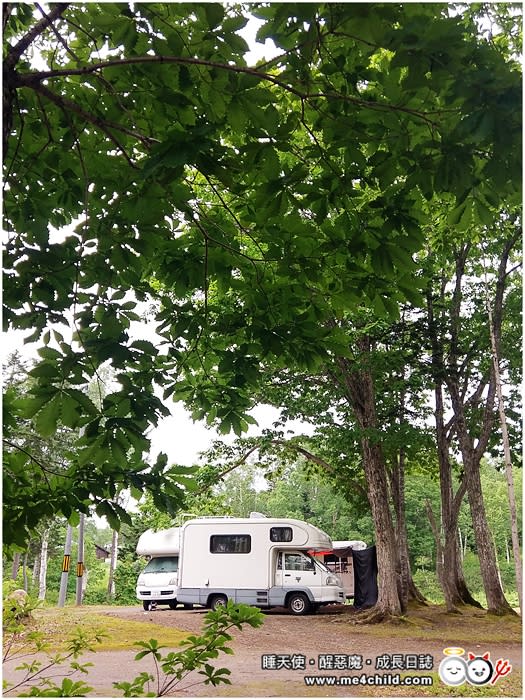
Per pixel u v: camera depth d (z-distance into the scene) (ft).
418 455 70.54
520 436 57.98
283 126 8.63
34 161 10.71
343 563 73.46
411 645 40.50
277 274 11.71
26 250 10.77
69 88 10.57
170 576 65.67
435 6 7.27
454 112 7.70
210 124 7.72
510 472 47.98
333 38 8.50
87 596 114.52
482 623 51.34
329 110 9.00
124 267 11.52
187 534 63.31
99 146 11.02
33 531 9.09
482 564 56.75
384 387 58.23
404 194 9.00
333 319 12.87
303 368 12.39
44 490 9.20
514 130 6.79
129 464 9.54
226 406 13.12
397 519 67.97
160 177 7.73
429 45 6.40
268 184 9.09
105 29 8.63
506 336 56.34
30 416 8.65
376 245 9.62
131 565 107.86
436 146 7.88
